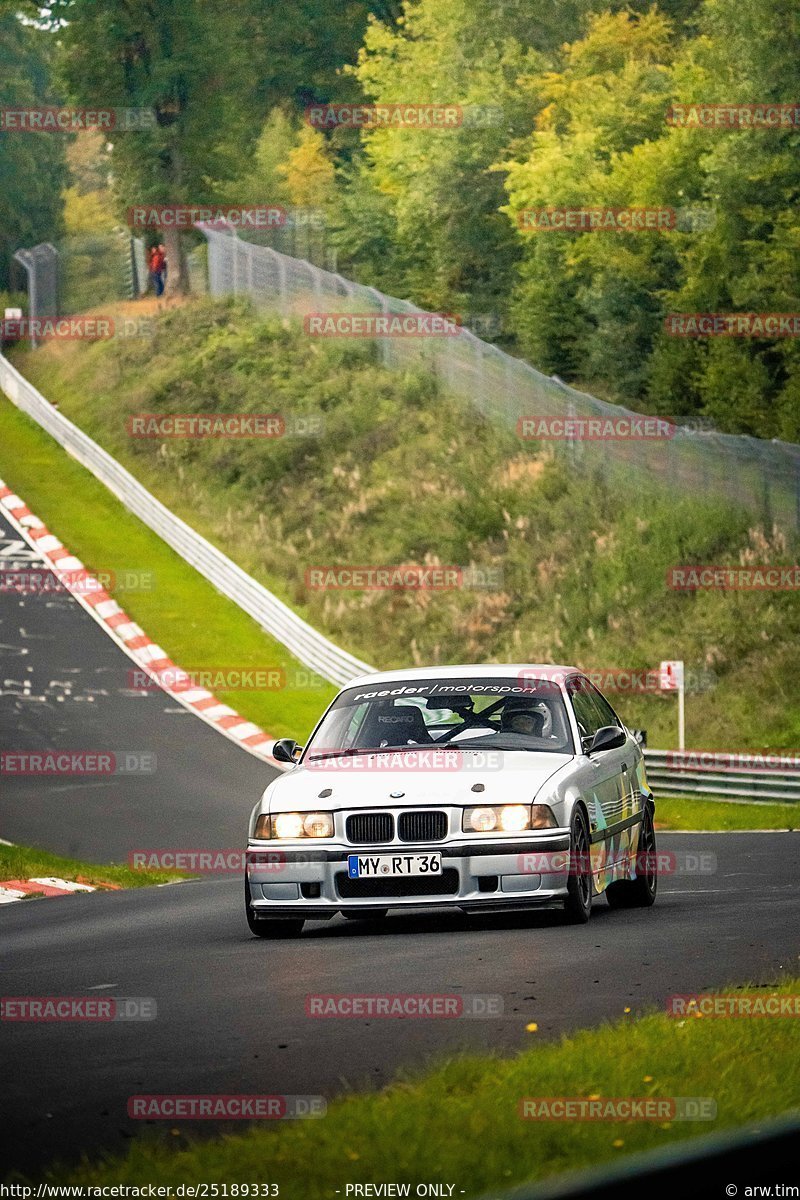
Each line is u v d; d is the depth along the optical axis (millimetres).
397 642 120625
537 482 129875
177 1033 22047
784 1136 11898
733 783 79500
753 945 28562
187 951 31172
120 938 34531
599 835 33781
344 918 37375
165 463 165625
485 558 125375
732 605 105812
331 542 138750
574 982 24875
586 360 157250
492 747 33656
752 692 98812
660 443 120688
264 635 124125
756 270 131875
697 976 25141
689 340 136875
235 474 157750
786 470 109938
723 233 134500
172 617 127000
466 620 118750
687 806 79375
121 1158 15164
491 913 35594
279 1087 18297
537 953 28094
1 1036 22453
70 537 146750
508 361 143500
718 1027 20000
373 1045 20562
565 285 160250
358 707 35531
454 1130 15039
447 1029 21438
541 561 120812
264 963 28500
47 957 31453
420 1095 16562
